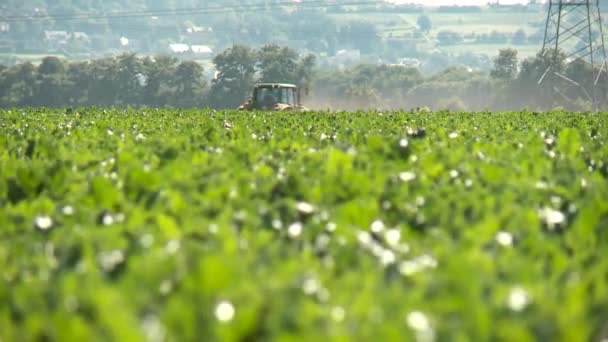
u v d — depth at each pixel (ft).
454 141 138.00
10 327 31.55
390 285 38.88
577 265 45.06
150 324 29.43
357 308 33.81
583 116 315.78
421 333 29.99
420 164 91.66
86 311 31.81
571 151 123.75
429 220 57.41
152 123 222.28
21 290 35.50
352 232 50.34
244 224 55.26
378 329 29.96
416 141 125.18
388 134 171.94
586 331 31.07
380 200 65.92
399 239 51.37
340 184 71.72
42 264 43.70
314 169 84.99
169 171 81.82
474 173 84.99
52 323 29.89
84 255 43.83
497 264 43.24
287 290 34.50
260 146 120.78
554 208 65.62
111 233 50.85
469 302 33.12
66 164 90.68
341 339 28.48
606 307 34.24
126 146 122.72
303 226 55.11
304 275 36.14
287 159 102.01
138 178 71.67
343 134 162.81
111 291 32.73
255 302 32.09
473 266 40.96
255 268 39.91
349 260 43.93
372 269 41.86
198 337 30.09
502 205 63.46
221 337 29.89
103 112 344.08
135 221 55.72
